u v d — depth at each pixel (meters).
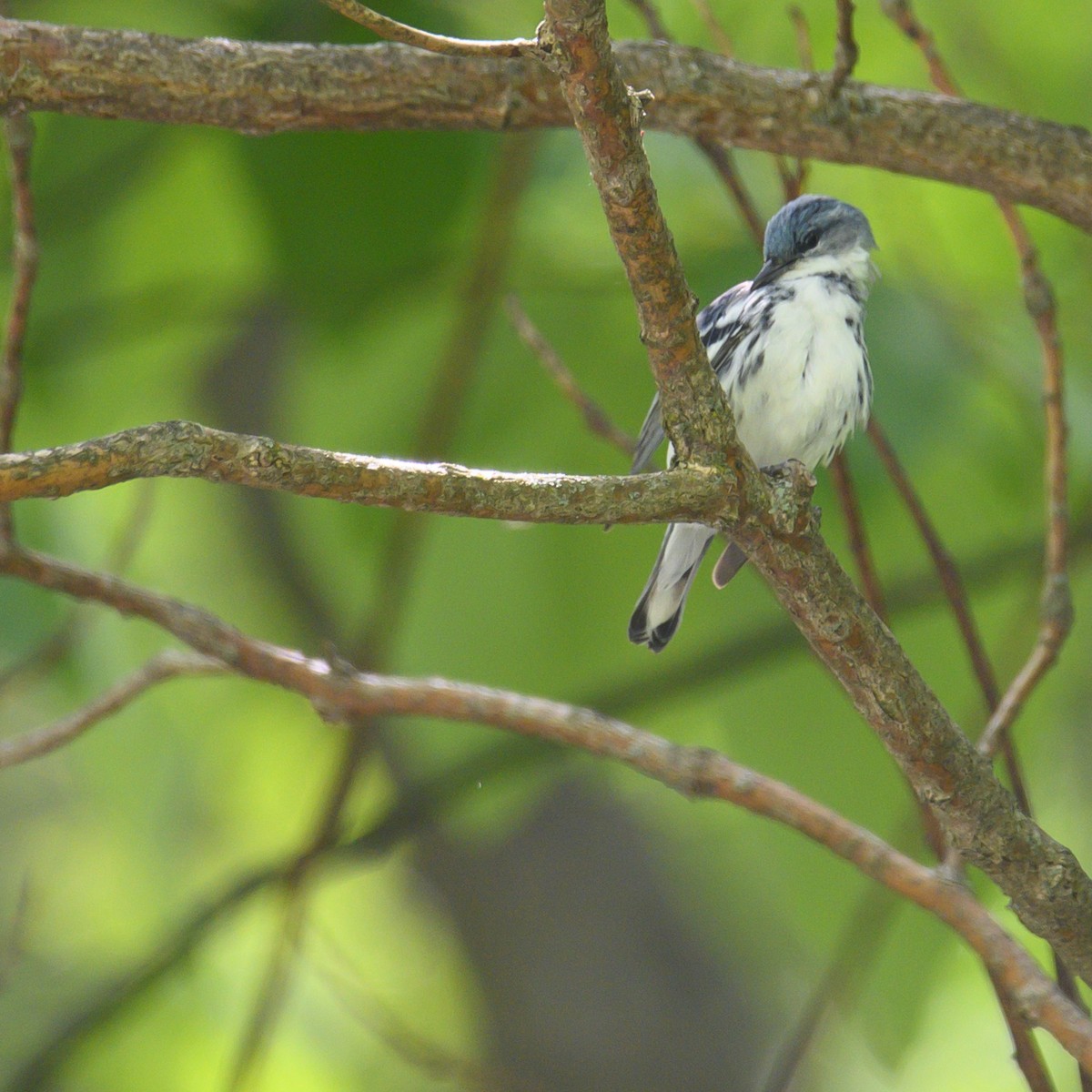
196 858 14.88
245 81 6.54
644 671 11.07
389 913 17.16
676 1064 14.74
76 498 11.27
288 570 13.49
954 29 10.52
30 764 18.27
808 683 11.22
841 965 8.67
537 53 4.68
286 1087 14.34
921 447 10.20
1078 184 6.90
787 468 5.45
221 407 14.21
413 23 9.76
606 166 4.82
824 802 11.11
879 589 7.48
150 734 13.23
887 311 10.45
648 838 15.65
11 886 16.98
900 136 6.91
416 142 10.13
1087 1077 5.92
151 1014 13.44
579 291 10.92
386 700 7.02
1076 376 10.55
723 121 6.93
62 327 10.85
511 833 15.43
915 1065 15.11
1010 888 5.88
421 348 11.14
